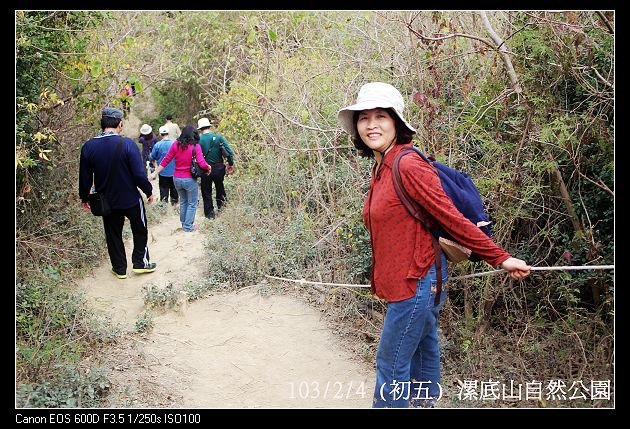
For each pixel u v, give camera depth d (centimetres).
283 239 604
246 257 587
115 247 610
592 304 438
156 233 804
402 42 532
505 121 441
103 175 589
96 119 806
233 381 430
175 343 479
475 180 435
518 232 463
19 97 541
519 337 432
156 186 1217
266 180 723
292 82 650
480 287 441
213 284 568
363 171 548
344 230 538
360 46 616
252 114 780
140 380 423
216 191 880
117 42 762
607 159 413
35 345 424
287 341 478
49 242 600
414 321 328
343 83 620
